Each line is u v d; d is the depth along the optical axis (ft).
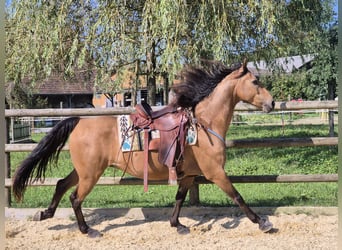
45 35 31.63
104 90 34.63
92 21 33.22
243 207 14.38
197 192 17.29
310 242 13.70
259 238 14.25
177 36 27.66
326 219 15.90
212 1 27.78
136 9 32.65
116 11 30.40
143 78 39.37
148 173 14.49
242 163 28.94
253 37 32.81
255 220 14.48
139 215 16.94
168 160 13.91
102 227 15.81
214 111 14.37
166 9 26.43
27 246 13.97
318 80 79.36
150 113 14.65
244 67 14.51
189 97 14.55
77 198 14.64
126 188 22.68
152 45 31.24
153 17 28.30
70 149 14.67
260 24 30.30
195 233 14.97
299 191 20.70
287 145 16.46
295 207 16.63
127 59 31.22
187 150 14.25
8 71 35.76
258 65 42.73
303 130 49.34
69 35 33.35
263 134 46.37
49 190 22.06
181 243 14.02
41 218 15.31
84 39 33.09
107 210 17.10
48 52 31.01
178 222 15.33
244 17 30.78
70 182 15.52
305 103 16.19
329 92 81.41
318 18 38.50
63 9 31.35
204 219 16.38
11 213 17.19
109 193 21.47
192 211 16.85
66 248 13.75
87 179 14.46
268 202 18.21
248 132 49.73
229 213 16.76
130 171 14.64
